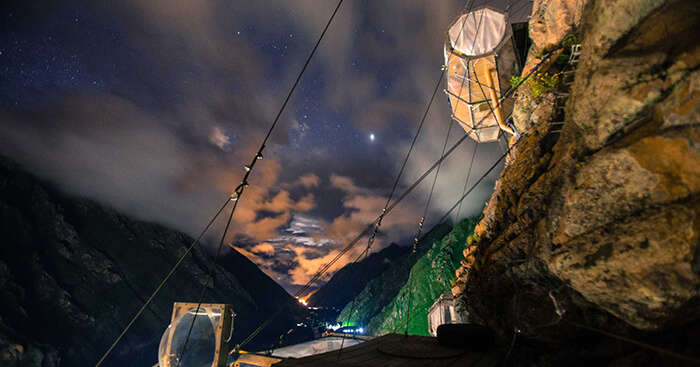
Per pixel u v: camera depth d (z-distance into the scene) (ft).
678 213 9.51
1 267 272.51
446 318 62.28
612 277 10.69
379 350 21.79
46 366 233.96
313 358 19.69
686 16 10.28
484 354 20.67
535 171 20.62
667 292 9.36
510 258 19.57
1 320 236.63
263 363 34.83
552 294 15.39
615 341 12.84
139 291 391.86
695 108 9.58
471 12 48.91
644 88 10.98
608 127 12.06
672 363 9.94
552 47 26.40
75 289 329.11
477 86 49.85
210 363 28.60
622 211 11.10
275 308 589.32
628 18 11.73
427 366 17.99
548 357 16.71
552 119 22.07
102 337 308.60
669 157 10.02
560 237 13.16
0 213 318.65
